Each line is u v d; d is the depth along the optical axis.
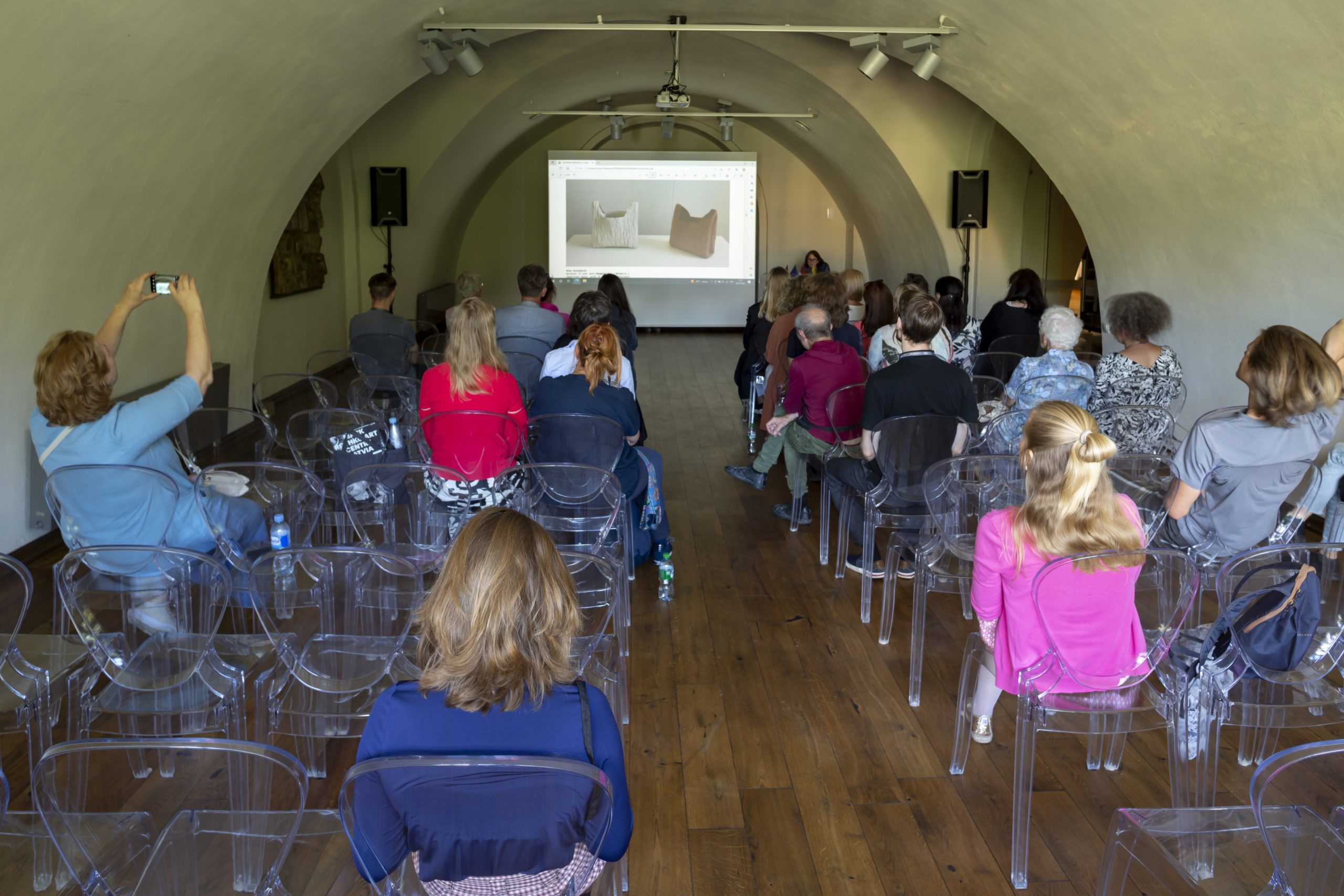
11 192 4.20
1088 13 5.55
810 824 2.72
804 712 3.35
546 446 3.83
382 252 11.12
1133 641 2.44
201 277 6.55
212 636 2.56
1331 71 4.35
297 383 9.33
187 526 3.17
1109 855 2.01
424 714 1.49
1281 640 2.39
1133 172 6.51
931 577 3.33
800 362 4.64
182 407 3.17
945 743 3.15
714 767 3.01
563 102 11.72
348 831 1.54
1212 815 1.98
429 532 3.58
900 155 10.17
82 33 3.95
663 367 11.37
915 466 3.83
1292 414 2.89
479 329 3.61
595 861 1.62
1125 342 4.34
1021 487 3.60
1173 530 3.27
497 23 7.20
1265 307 5.62
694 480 6.32
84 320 5.16
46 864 1.91
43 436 3.05
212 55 5.02
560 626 1.52
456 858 1.48
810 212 15.54
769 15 7.73
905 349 3.94
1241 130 5.23
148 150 5.12
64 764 1.66
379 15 6.22
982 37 6.69
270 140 6.48
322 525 4.34
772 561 4.82
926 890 2.46
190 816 1.74
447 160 10.98
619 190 13.88
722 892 2.45
